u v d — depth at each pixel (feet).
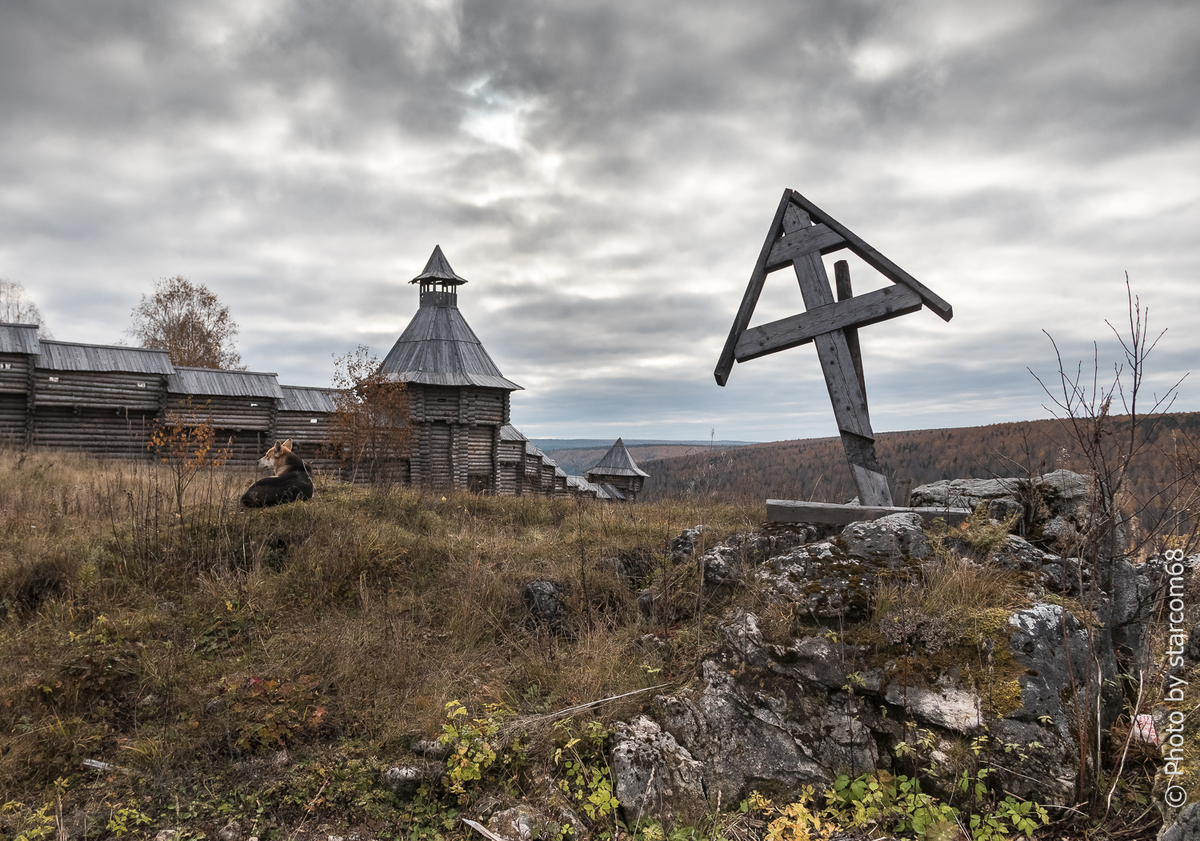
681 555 22.56
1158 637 15.71
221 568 22.36
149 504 25.98
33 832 12.12
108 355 91.30
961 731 13.23
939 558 16.51
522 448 139.95
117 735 15.05
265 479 28.37
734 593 19.15
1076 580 15.90
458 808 13.55
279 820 13.03
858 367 23.04
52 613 18.80
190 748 14.46
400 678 17.22
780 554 20.31
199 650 18.37
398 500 31.73
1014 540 17.10
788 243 23.32
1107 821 12.12
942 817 12.25
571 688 16.70
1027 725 12.96
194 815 12.97
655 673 16.89
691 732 14.80
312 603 21.47
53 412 86.43
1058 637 14.07
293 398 108.58
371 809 13.34
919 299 21.27
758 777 14.02
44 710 15.17
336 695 16.52
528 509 35.73
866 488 21.98
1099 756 12.69
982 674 13.71
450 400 125.18
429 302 136.87
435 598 22.48
